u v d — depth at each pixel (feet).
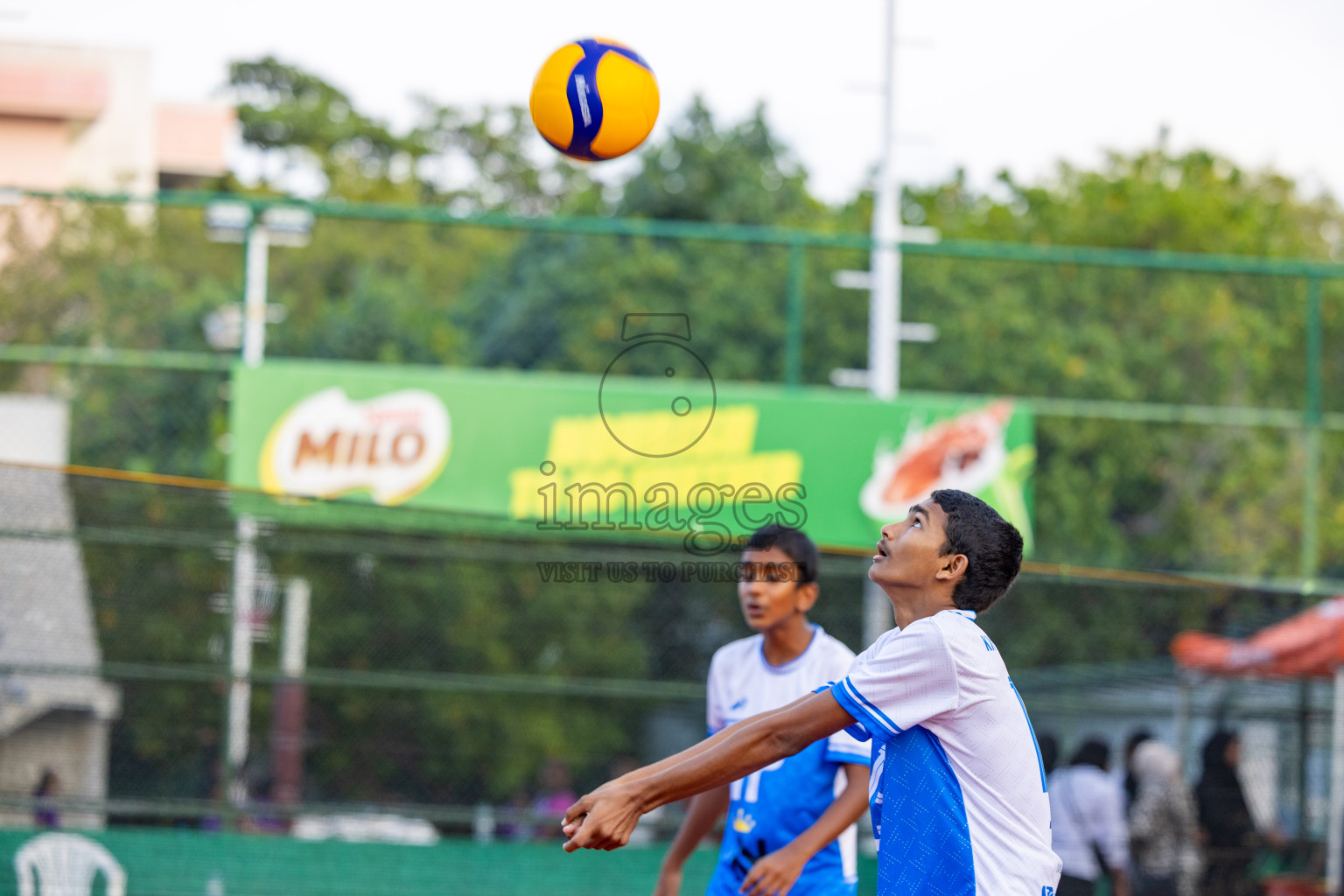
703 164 109.70
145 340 85.05
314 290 98.43
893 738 18.90
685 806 52.70
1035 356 88.89
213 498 54.60
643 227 58.08
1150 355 89.66
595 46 32.42
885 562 19.89
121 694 55.62
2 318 81.56
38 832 48.70
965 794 18.58
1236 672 53.31
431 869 50.52
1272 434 87.61
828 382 90.48
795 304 58.75
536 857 50.98
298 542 55.47
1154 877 48.42
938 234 113.09
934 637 18.35
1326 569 85.61
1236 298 91.86
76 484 53.06
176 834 49.37
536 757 67.05
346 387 55.16
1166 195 113.09
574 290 95.91
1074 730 52.80
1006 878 18.34
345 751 60.39
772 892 26.16
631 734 69.21
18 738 50.83
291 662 57.67
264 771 55.31
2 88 120.26
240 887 49.49
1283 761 50.55
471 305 98.27
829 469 56.18
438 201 130.82
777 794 28.91
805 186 114.93
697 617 58.49
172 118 128.77
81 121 124.06
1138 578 53.06
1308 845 49.32
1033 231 112.78
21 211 81.82
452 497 54.85
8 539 51.42
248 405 54.85
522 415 55.42
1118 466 86.84
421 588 65.87
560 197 132.26
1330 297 92.07
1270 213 117.50
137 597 56.65
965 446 57.11
